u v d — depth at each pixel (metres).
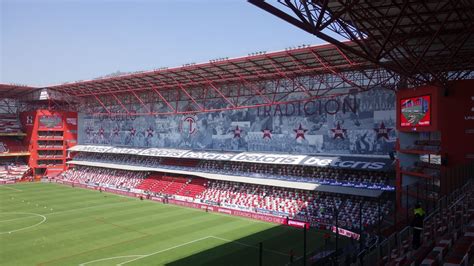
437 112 41.69
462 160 41.44
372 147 60.19
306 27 23.06
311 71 61.59
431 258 18.84
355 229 48.84
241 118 75.94
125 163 94.50
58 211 64.19
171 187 79.38
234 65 61.78
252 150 74.25
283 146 70.06
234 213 62.41
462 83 41.91
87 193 83.06
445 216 27.27
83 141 110.12
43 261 40.06
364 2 28.42
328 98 64.88
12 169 102.38
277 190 66.00
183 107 85.56
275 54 54.50
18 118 111.88
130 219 58.88
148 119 93.12
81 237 48.91
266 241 47.47
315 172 64.81
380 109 59.44
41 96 102.69
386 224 43.12
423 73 40.53
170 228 53.62
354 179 60.41
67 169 108.81
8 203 70.88
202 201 69.56
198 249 44.34
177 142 86.94
